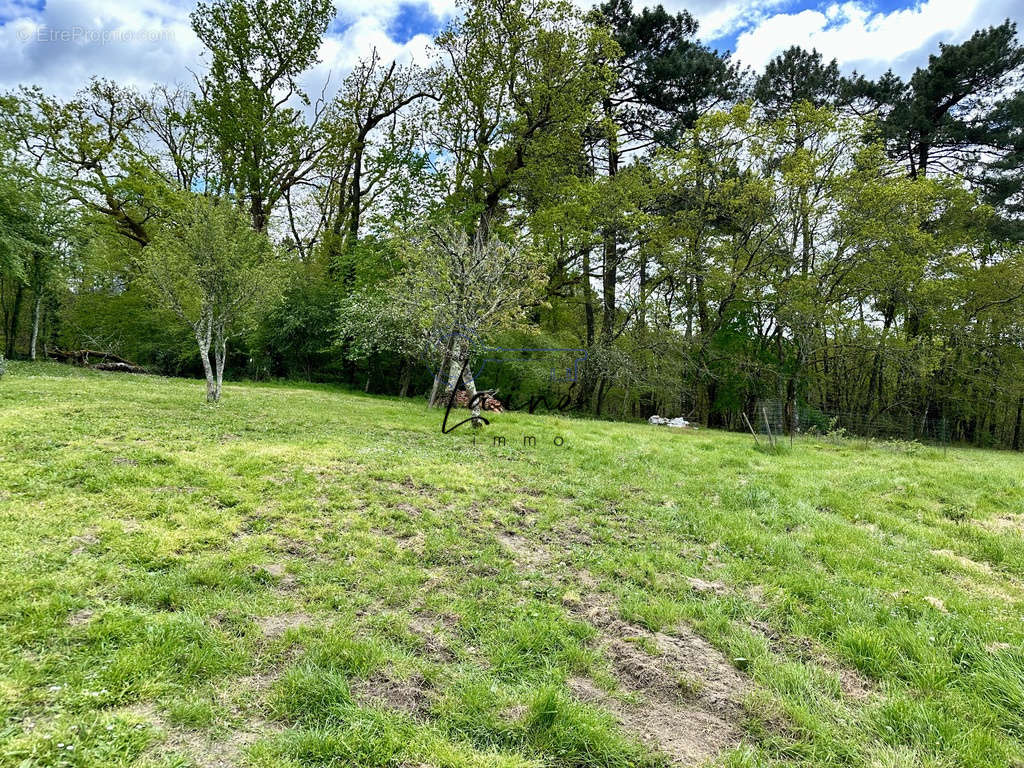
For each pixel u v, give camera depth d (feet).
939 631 13.10
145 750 7.76
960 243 79.15
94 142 77.05
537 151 75.41
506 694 9.91
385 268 74.08
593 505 23.20
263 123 83.56
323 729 8.61
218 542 15.31
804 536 20.31
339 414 43.16
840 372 96.78
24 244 57.16
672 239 80.59
